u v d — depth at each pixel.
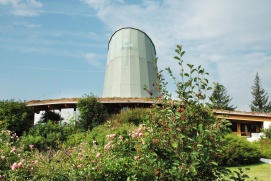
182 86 4.48
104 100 20.45
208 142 4.09
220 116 4.56
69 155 5.60
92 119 19.25
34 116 21.84
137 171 4.55
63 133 17.38
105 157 5.15
